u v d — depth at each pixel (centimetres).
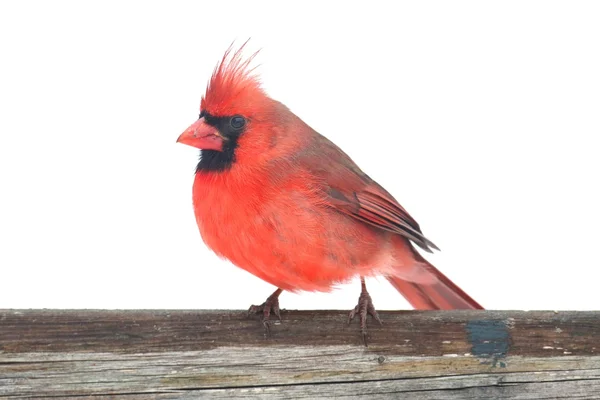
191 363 321
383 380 322
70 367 320
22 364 319
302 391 321
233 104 327
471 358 322
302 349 322
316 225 326
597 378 322
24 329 319
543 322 322
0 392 319
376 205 329
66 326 320
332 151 329
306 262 326
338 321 322
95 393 320
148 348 320
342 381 321
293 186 326
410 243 333
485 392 322
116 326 320
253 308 322
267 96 329
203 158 328
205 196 327
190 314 321
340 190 328
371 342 322
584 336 322
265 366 321
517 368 322
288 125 328
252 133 327
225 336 321
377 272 330
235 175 326
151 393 320
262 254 326
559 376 322
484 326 322
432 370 322
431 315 322
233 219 326
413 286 336
